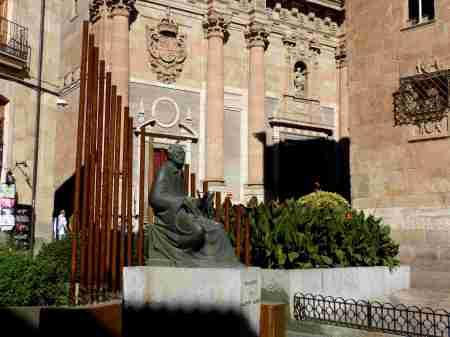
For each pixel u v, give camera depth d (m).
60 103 27.02
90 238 8.87
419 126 14.90
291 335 9.27
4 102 23.86
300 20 34.47
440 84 14.53
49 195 25.75
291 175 33.31
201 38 30.59
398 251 13.51
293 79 34.06
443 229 14.08
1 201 21.52
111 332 8.12
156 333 7.82
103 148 9.87
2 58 23.22
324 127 34.66
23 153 24.47
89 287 8.80
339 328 9.10
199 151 29.95
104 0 27.50
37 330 7.86
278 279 10.14
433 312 8.56
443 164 14.33
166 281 7.86
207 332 7.55
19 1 24.73
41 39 25.77
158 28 29.00
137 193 25.48
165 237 8.22
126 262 10.12
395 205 15.17
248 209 11.98
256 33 31.94
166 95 29.03
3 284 8.20
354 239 12.24
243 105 31.94
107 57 27.45
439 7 14.83
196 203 8.61
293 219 11.55
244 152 31.72
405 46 15.44
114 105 9.52
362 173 16.03
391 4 15.86
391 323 9.91
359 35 16.52
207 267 7.77
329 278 10.85
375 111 15.93
